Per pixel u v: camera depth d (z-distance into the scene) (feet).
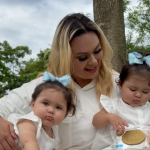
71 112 6.35
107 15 12.46
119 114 6.84
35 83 7.03
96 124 6.56
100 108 7.00
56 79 6.25
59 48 6.88
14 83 13.64
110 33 12.41
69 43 6.58
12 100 6.67
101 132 6.68
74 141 6.68
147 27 25.98
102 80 7.23
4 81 13.47
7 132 5.50
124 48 12.71
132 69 6.73
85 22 6.64
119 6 12.59
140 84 6.55
